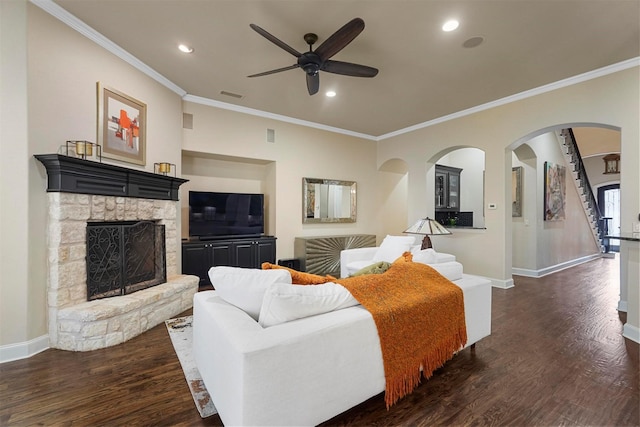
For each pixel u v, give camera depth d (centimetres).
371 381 172
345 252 443
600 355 247
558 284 498
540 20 273
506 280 471
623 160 347
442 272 245
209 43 316
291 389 143
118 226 308
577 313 352
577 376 216
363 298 186
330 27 288
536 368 227
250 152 519
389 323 180
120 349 259
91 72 296
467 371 223
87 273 282
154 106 381
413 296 203
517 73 375
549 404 185
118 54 324
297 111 522
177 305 350
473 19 273
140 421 170
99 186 290
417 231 362
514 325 314
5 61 237
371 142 685
